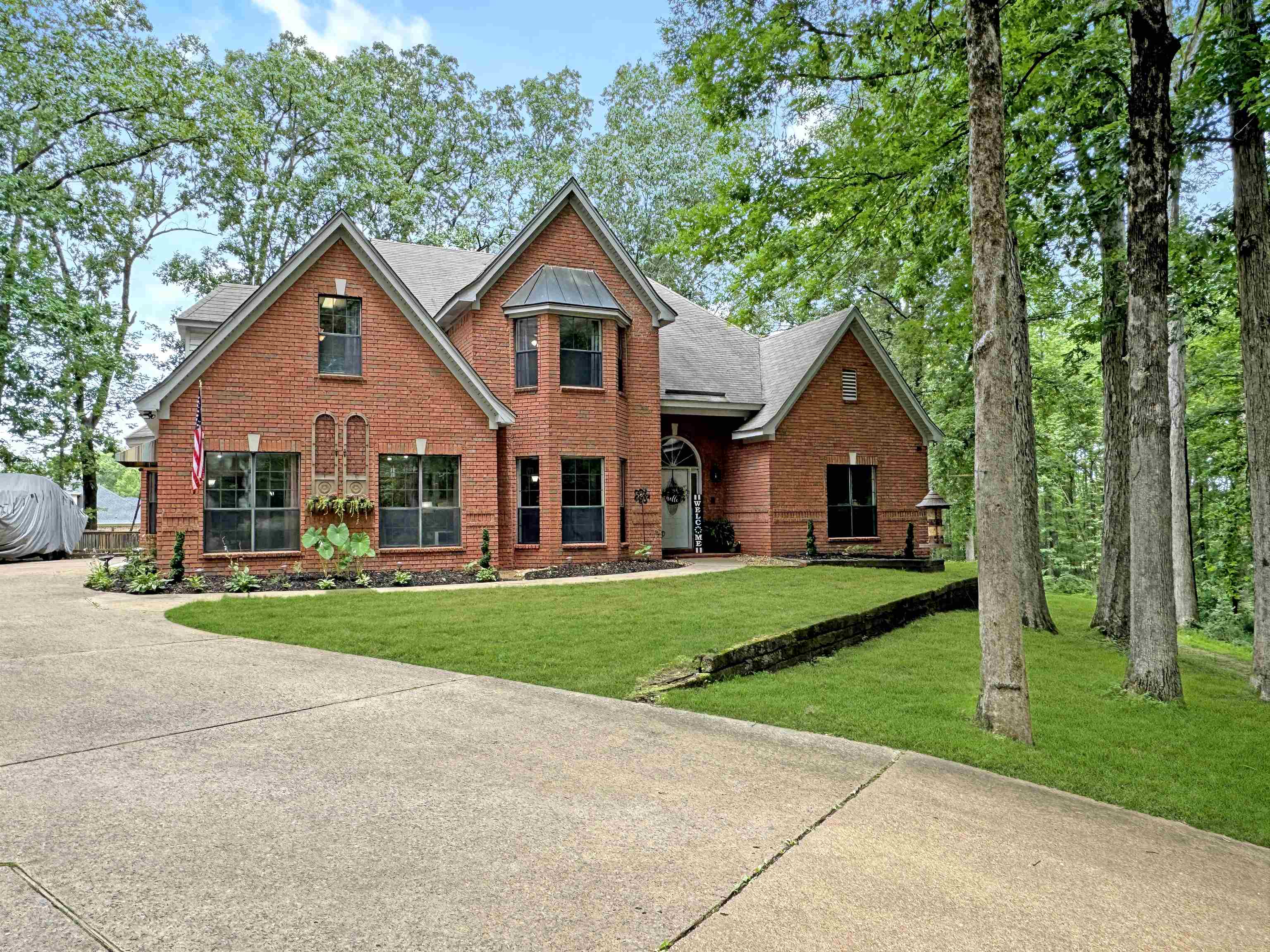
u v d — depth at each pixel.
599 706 6.09
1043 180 11.54
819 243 12.56
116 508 57.75
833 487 20.48
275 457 14.67
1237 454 23.00
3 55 22.77
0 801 3.78
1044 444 32.03
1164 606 7.82
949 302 14.16
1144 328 7.96
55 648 7.80
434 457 15.99
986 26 6.43
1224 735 6.63
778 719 6.12
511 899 3.00
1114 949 2.94
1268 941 3.10
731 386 20.97
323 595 12.18
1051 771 5.36
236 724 5.25
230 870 3.13
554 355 17.27
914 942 2.87
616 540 17.77
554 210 17.95
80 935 2.60
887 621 11.12
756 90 11.19
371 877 3.13
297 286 14.84
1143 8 8.00
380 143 34.41
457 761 4.65
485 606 10.98
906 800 4.43
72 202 25.39
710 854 3.53
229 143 27.66
